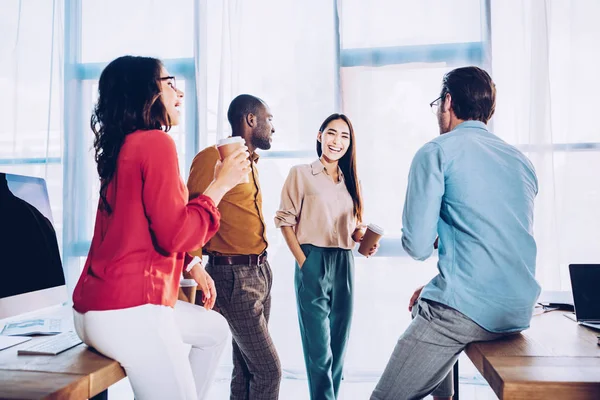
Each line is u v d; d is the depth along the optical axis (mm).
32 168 3283
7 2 3305
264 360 1937
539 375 1019
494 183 1341
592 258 2740
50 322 1520
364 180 2914
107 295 1058
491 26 2848
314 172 2281
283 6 3008
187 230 1073
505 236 1315
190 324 1336
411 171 1399
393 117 2918
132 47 3156
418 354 1364
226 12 3049
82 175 3199
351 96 2955
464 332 1320
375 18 2945
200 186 1875
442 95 1505
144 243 1095
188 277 1701
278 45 3006
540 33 2742
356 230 2314
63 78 3236
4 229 1313
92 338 1087
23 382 963
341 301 2238
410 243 1385
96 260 1109
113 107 1163
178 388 1084
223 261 1926
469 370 2840
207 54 3086
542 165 2725
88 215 3195
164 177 1081
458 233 1366
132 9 3164
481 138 1396
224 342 1427
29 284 1372
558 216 2770
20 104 3285
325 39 2979
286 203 2295
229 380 2883
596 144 2744
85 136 3207
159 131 1143
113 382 1082
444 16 2896
